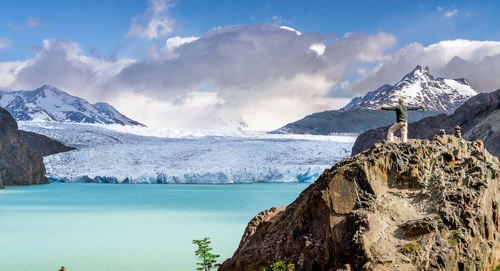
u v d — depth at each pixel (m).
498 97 122.25
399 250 20.41
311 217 23.33
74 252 49.75
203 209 91.19
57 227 68.12
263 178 162.38
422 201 22.44
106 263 44.38
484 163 24.86
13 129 138.00
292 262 22.56
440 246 20.45
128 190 140.75
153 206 97.06
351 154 177.62
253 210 89.12
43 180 150.12
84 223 72.25
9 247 52.91
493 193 23.36
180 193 128.50
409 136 144.62
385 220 21.67
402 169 23.45
